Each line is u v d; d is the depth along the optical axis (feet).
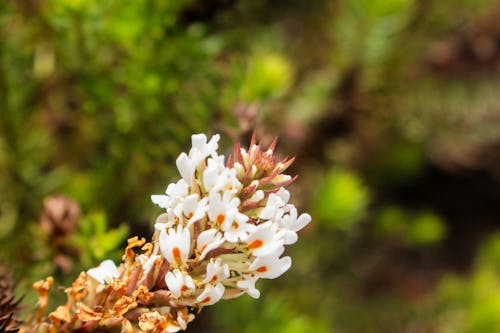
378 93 1.23
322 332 1.07
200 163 0.51
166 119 0.89
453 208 1.49
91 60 0.88
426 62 1.27
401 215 1.30
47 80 0.95
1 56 0.90
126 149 0.91
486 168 1.41
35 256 0.77
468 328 1.10
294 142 1.05
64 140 1.00
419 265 1.40
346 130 1.21
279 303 0.97
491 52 1.27
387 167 1.31
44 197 0.95
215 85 0.90
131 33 0.85
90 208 0.93
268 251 0.50
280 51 1.12
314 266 1.19
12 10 0.86
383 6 1.06
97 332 0.54
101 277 0.54
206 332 1.01
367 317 1.25
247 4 1.03
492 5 1.27
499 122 1.28
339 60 1.16
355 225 1.24
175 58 0.88
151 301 0.52
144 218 0.93
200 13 0.95
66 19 0.83
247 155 0.52
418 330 1.20
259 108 0.88
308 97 1.13
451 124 1.28
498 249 1.24
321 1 1.20
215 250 0.51
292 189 1.01
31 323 0.58
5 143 0.94
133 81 0.87
